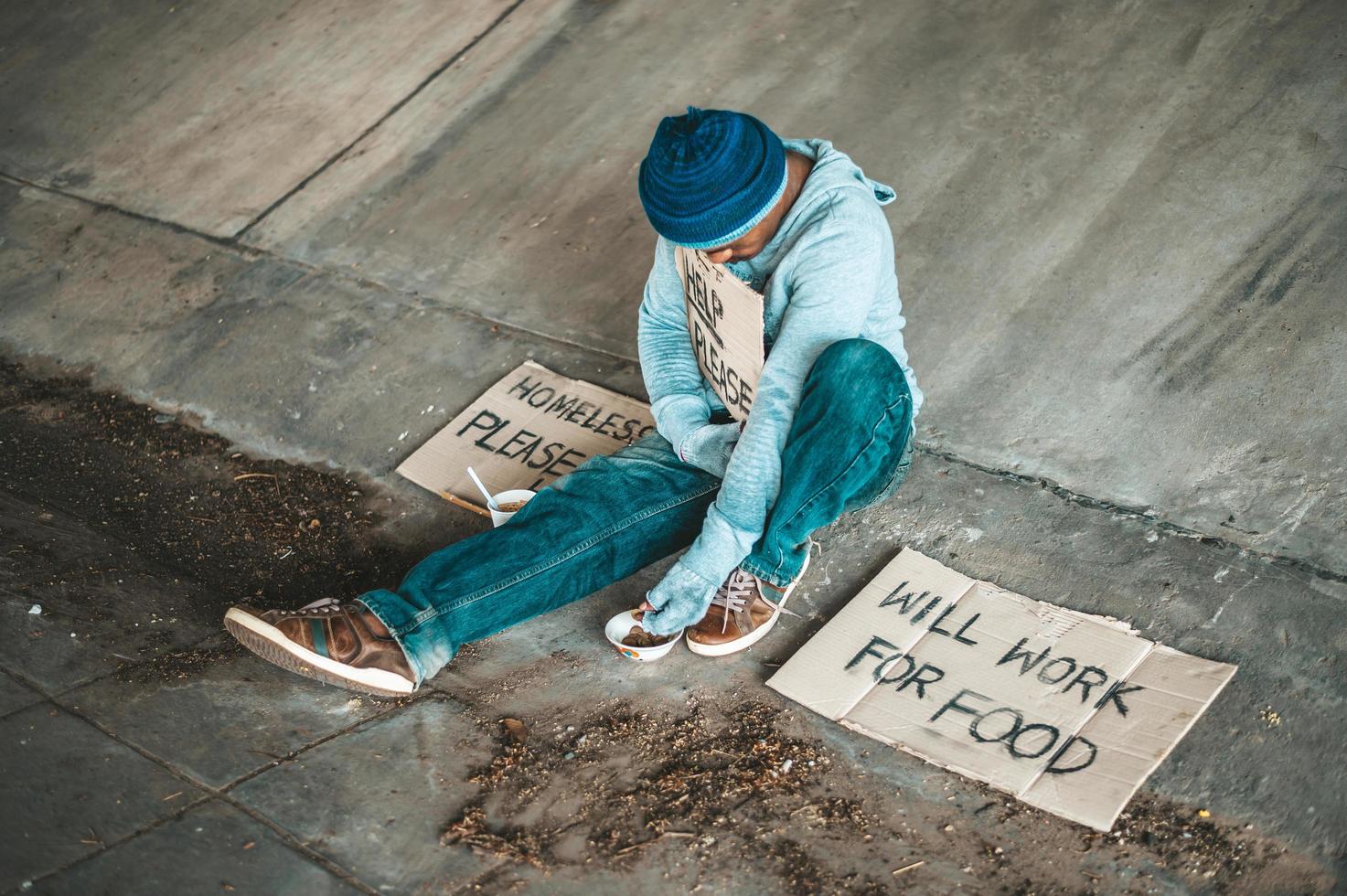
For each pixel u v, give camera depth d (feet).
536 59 14.71
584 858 6.47
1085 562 7.95
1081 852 6.25
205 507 10.30
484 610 7.62
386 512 9.89
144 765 7.25
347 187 13.87
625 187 12.47
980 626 7.63
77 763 7.29
